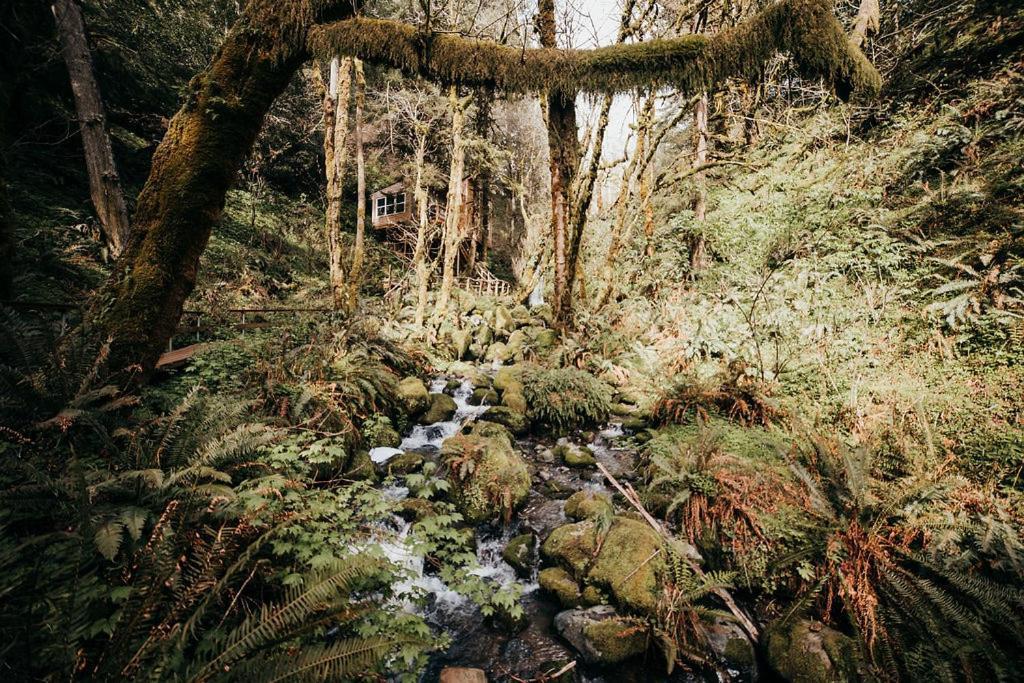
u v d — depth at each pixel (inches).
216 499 101.5
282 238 478.0
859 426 162.4
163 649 66.2
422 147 371.2
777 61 325.4
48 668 62.1
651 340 316.8
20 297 200.1
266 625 69.5
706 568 132.7
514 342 373.4
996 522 107.3
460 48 186.9
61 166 329.1
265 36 153.6
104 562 86.8
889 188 279.1
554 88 196.9
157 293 145.6
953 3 323.9
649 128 343.3
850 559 111.3
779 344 229.0
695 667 107.8
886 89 345.7
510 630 119.2
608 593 123.6
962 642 88.8
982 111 244.8
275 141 573.9
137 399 122.2
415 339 336.5
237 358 203.8
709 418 200.1
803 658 100.7
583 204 296.5
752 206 362.3
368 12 284.5
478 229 613.0
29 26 298.4
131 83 394.6
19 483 100.4
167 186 145.9
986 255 187.3
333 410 181.2
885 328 207.6
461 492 165.6
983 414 146.3
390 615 102.9
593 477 192.1
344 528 118.0
